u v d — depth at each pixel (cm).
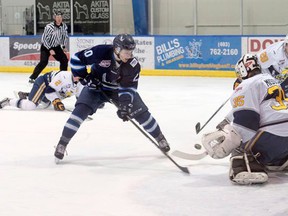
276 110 431
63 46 1263
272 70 541
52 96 841
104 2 1745
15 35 1727
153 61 1495
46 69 1579
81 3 1761
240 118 426
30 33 1800
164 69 1484
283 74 539
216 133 434
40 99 861
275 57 534
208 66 1441
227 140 427
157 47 1486
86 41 1549
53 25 1249
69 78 822
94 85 511
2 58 1625
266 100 433
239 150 443
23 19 1800
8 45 1614
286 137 432
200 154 509
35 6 1783
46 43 1259
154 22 1761
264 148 435
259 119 430
